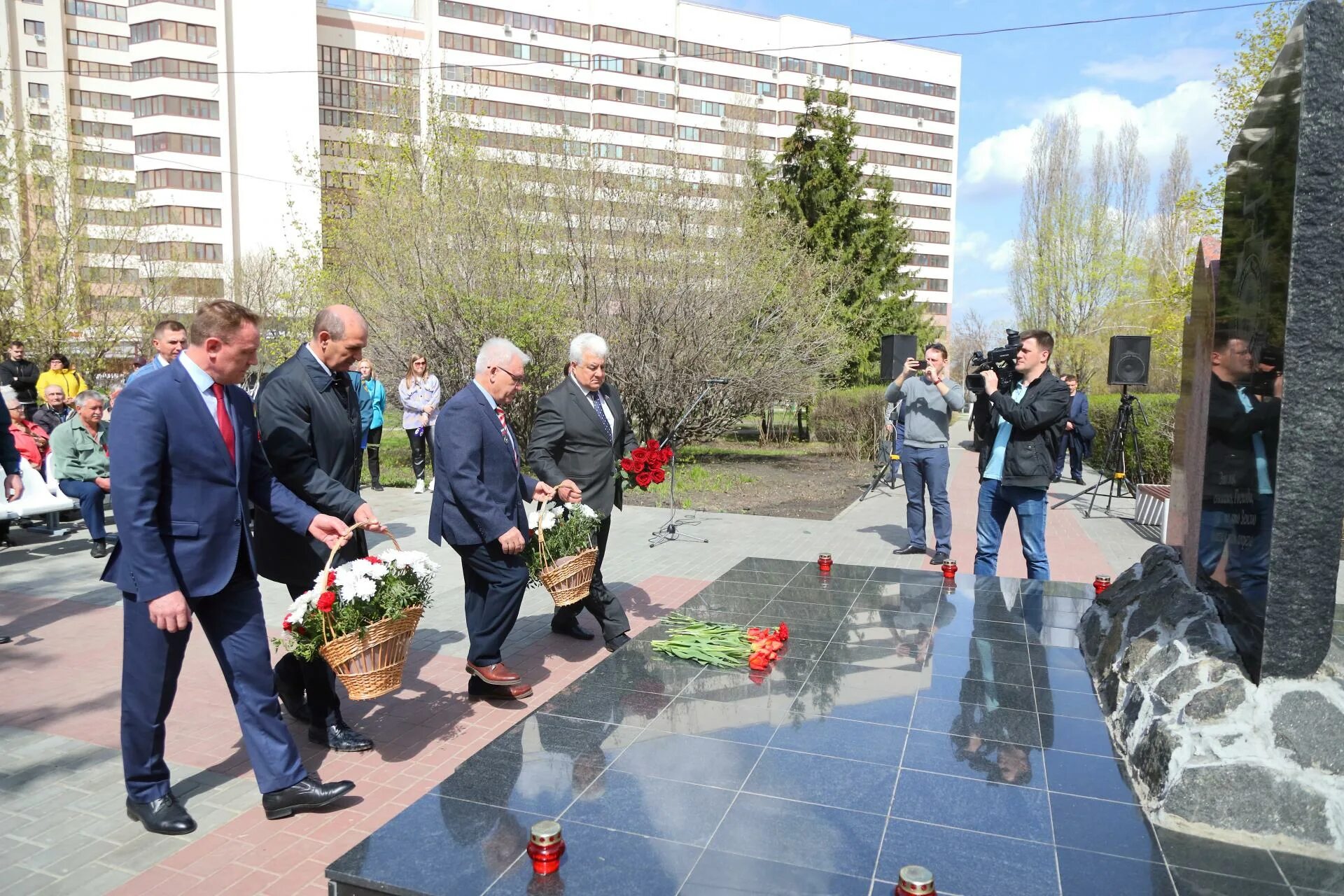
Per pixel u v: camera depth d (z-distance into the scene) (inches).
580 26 2214.6
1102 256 1343.5
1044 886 88.1
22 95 1807.3
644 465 212.7
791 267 669.3
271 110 1857.8
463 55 2108.8
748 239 638.5
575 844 95.7
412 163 642.2
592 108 2244.1
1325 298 103.1
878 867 91.0
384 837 97.0
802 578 227.5
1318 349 103.6
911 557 328.5
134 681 123.1
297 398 147.2
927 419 322.0
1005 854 94.2
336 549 134.6
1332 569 105.6
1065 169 1364.4
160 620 116.6
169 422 119.6
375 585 129.7
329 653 128.3
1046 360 227.3
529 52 2172.7
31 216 766.5
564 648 211.2
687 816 102.0
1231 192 127.5
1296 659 107.0
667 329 597.3
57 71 1819.6
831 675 152.0
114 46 1904.5
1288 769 100.9
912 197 2824.8
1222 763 102.1
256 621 128.6
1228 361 125.8
